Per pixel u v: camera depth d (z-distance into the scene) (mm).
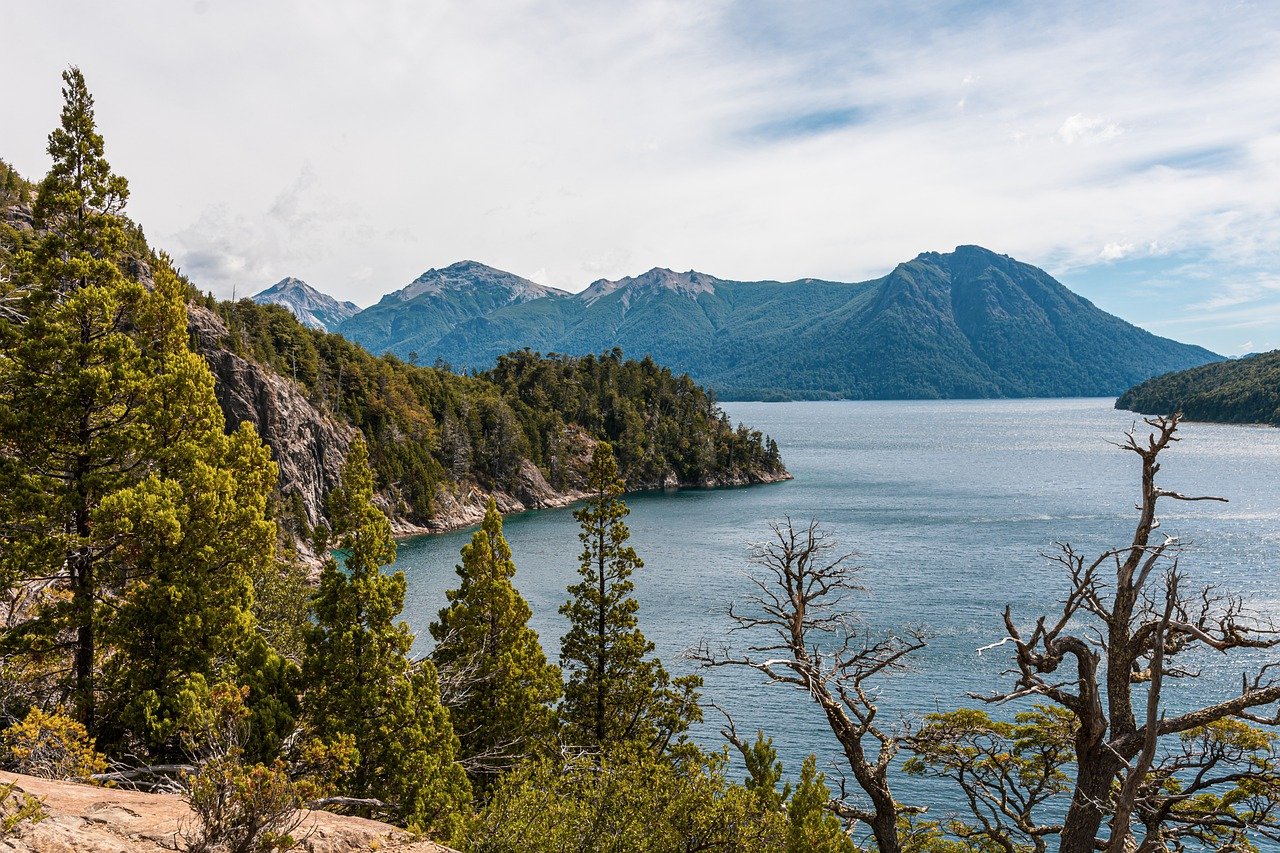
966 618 68188
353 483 23359
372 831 12914
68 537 20781
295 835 11727
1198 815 19719
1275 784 18875
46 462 21906
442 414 170250
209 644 21734
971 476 190250
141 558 21578
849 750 21734
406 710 21844
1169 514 123250
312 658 22609
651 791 18875
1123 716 18469
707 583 87250
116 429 22641
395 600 23141
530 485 172875
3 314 22203
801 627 23281
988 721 24375
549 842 16656
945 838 31875
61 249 22734
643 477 196500
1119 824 16531
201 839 10688
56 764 15195
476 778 28078
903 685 53656
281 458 112000
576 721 33531
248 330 138500
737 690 54781
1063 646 18750
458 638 29656
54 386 21438
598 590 35062
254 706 20156
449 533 136125
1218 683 50812
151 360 23625
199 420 24453
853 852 19062
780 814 18984
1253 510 125312
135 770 16734
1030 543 102812
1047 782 25828
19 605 22141
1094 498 145625
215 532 22453
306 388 137875
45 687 21656
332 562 23141
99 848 9805
